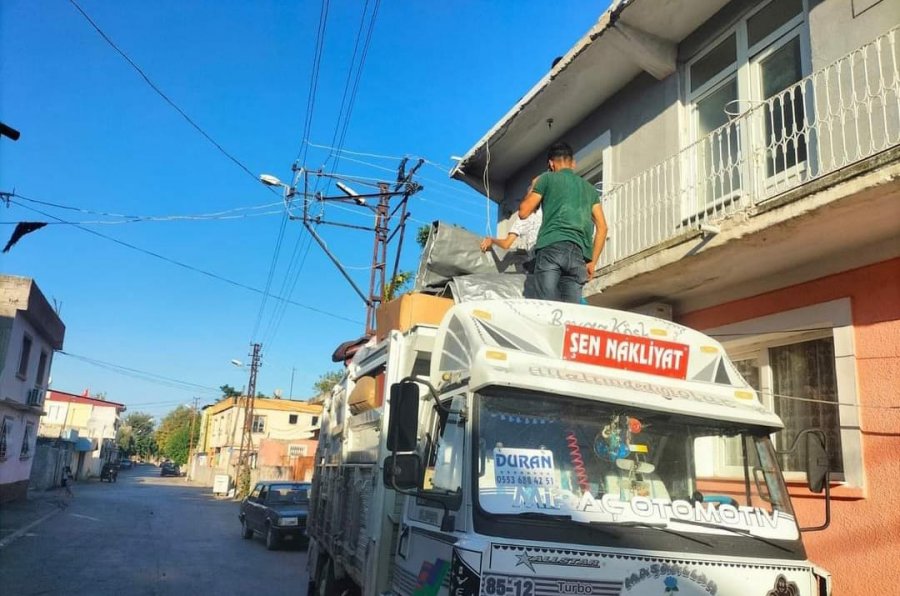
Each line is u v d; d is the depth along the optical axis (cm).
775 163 716
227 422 5812
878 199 530
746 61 788
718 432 400
